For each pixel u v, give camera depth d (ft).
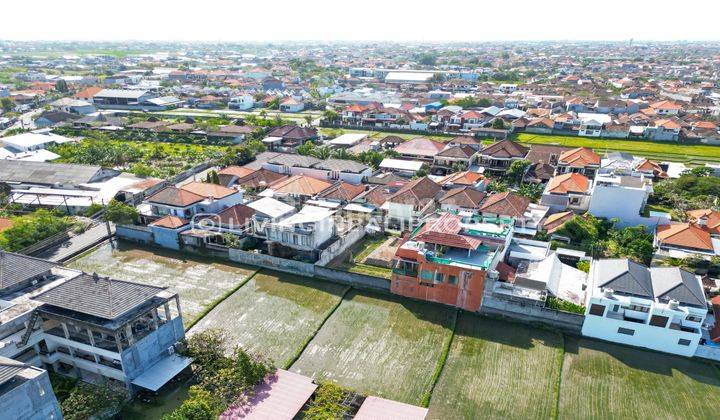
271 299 188.44
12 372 104.68
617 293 163.84
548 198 269.64
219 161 353.31
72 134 446.19
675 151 408.05
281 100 612.70
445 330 170.40
